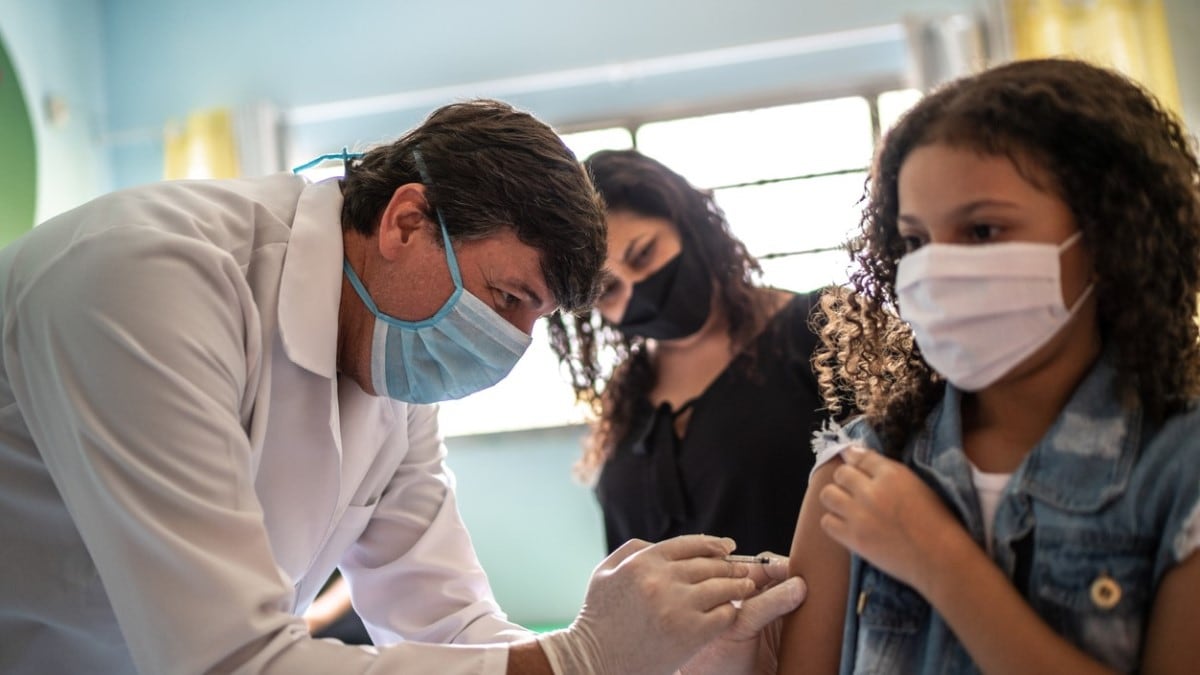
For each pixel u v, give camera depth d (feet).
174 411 3.73
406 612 5.25
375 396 4.99
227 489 3.80
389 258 4.50
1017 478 3.20
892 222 3.61
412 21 15.89
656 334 6.68
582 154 15.53
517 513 15.11
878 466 3.34
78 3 16.12
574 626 4.05
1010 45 13.87
